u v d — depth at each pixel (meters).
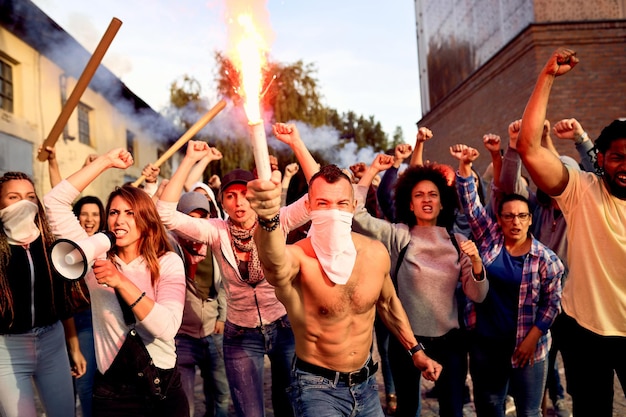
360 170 4.99
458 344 3.49
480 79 12.55
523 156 2.71
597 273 2.73
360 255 2.65
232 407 5.01
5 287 2.99
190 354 3.89
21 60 10.59
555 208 4.11
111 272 2.43
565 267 4.00
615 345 2.73
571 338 2.86
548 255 3.31
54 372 3.18
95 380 2.72
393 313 2.94
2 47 9.99
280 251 2.21
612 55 9.98
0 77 10.06
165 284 2.82
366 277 2.61
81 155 13.19
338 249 2.47
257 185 1.88
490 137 4.15
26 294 3.06
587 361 2.79
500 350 3.39
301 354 2.67
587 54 10.02
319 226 2.48
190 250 3.91
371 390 2.69
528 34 10.29
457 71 14.56
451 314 3.47
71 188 2.90
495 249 3.44
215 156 4.14
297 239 4.43
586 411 2.82
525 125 2.65
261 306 3.36
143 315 2.52
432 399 5.02
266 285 3.35
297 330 2.63
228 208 3.29
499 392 3.44
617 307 2.71
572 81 10.01
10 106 10.38
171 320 2.63
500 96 11.68
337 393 2.60
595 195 2.72
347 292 2.55
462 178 3.64
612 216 2.68
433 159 16.12
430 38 16.72
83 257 2.23
